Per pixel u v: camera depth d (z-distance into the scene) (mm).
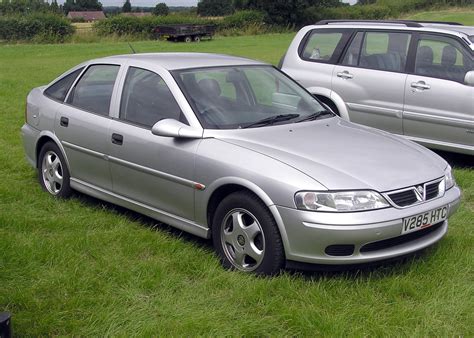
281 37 44781
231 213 4410
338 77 8086
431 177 4395
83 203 5973
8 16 40688
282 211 4059
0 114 11109
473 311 3844
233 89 5238
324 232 3932
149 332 3572
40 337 3561
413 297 4043
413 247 4246
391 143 4883
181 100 4891
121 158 5203
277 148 4473
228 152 4449
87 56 28516
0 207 5852
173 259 4574
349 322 3709
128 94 5348
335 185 4016
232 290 4129
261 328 3621
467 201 6160
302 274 4316
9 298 3943
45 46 36969
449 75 7234
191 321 3666
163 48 33750
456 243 4879
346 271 4355
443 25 7988
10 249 4719
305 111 5445
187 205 4723
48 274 4348
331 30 8391
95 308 3867
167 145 4793
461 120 7066
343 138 4852
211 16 54781
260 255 4242
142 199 5145
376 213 4000
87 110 5680
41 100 6316
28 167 7309
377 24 7996
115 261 4578
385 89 7660
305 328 3607
